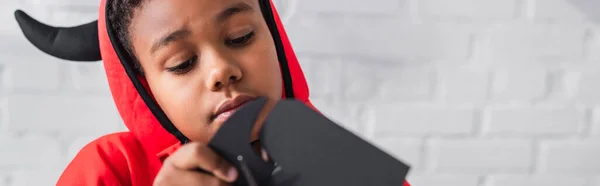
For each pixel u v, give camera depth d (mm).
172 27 484
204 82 490
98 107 973
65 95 967
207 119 495
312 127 390
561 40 972
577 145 1004
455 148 996
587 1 963
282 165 394
